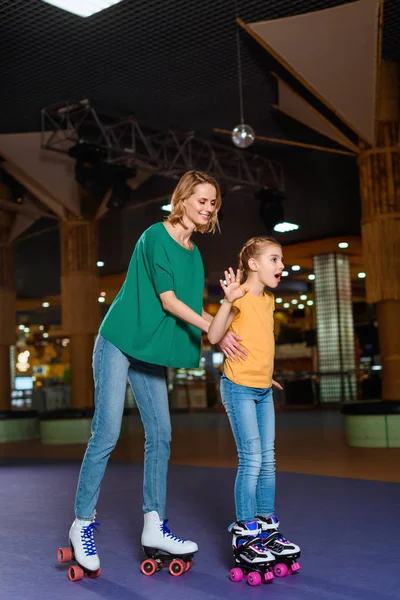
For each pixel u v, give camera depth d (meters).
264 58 7.88
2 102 9.02
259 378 2.73
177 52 7.71
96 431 2.73
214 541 3.17
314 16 6.85
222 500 4.39
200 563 2.81
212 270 21.00
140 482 5.46
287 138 10.32
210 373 24.95
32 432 11.88
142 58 7.83
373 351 26.72
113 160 9.69
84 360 11.08
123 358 2.75
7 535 3.51
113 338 2.72
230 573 2.54
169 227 2.80
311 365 24.67
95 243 11.25
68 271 11.14
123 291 2.78
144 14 6.83
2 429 11.38
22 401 24.25
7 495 5.04
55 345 32.97
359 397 20.47
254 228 15.96
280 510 3.95
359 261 19.75
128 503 4.41
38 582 2.59
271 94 8.88
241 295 2.55
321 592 2.34
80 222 11.15
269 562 2.49
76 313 11.05
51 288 23.45
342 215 15.17
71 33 7.18
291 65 7.43
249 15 6.91
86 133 9.80
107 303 25.88
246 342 2.73
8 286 12.00
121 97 8.94
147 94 8.85
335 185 12.70
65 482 5.73
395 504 4.04
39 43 7.39
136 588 2.48
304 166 11.55
